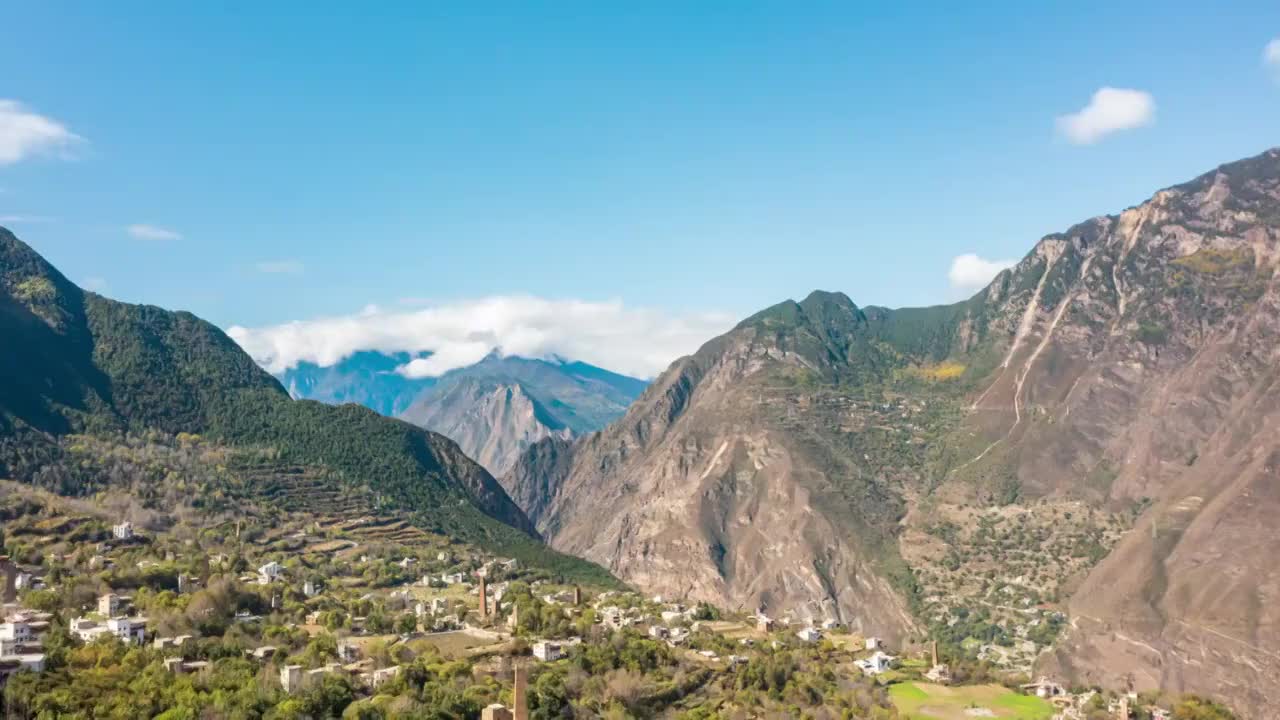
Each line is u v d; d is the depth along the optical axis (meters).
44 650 199.75
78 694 179.75
